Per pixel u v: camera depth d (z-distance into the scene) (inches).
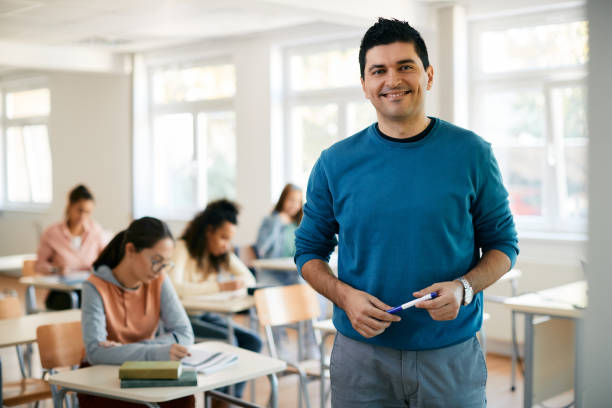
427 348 60.7
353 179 62.9
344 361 64.6
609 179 35.3
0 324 130.8
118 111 331.6
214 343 110.3
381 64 59.6
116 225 337.1
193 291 157.1
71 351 117.3
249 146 280.2
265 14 234.2
